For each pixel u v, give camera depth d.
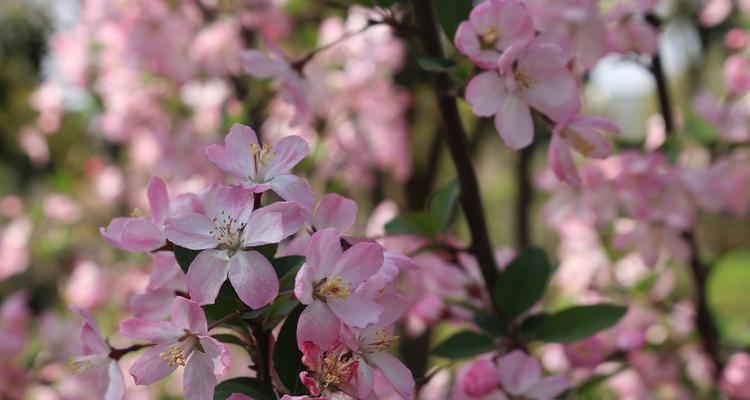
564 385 1.24
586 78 1.44
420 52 1.26
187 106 2.18
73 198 2.77
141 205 2.61
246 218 1.14
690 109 1.64
